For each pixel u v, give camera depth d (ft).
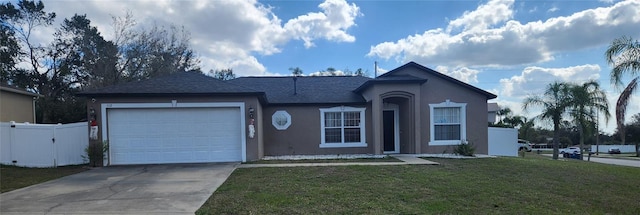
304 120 50.42
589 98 69.56
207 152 40.83
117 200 21.63
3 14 95.30
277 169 33.78
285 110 50.26
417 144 47.78
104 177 30.53
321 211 18.92
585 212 19.61
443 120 49.83
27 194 23.68
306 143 50.24
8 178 30.45
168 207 19.85
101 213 18.80
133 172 33.30
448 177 29.25
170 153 40.27
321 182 26.99
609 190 25.53
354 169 33.30
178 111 40.52
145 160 39.83
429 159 41.73
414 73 49.98
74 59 105.50
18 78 99.35
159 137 40.16
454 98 49.78
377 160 40.93
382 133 47.96
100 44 97.86
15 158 39.17
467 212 19.08
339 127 50.85
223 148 41.09
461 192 23.66
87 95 38.29
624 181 29.35
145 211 19.10
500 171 32.89
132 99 39.32
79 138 41.01
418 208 19.69
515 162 39.47
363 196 22.35
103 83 88.38
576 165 39.96
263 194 22.74
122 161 39.37
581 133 74.43
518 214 18.85
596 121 70.33
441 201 21.25
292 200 21.12
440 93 49.65
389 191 23.81
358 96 52.70
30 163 38.96
